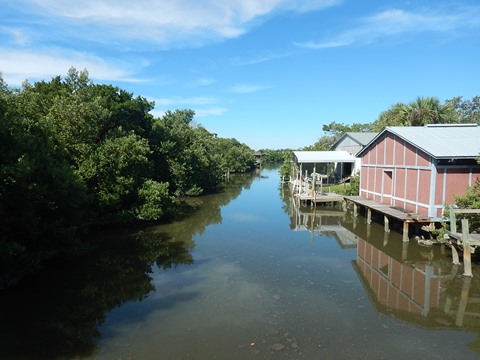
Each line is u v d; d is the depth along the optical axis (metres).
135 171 19.77
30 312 9.12
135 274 11.94
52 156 13.96
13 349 7.32
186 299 9.78
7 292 10.45
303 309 9.08
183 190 33.19
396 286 10.76
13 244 9.91
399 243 15.64
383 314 8.82
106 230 18.64
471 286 10.73
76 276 11.78
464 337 7.73
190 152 34.19
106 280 11.38
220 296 9.95
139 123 28.14
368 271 12.11
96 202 17.53
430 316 8.75
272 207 27.44
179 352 7.11
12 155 10.77
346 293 10.16
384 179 19.80
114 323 8.42
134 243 16.06
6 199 10.55
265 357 6.90
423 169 15.91
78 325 8.36
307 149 55.31
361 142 34.91
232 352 7.09
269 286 10.70
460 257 13.48
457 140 16.47
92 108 19.03
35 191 11.09
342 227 19.69
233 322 8.38
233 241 16.44
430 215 15.35
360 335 7.77
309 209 25.81
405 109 32.59
